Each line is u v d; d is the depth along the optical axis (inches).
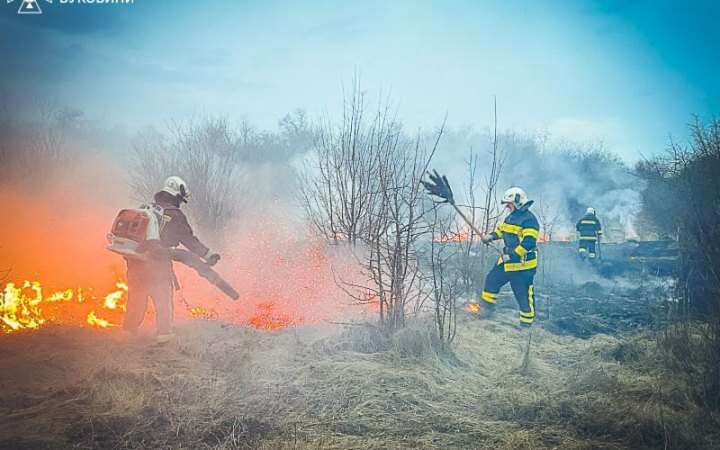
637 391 180.4
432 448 142.4
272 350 212.4
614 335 267.6
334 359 206.8
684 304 233.9
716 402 165.6
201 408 157.8
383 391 178.2
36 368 179.6
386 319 233.1
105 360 189.5
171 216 225.1
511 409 168.6
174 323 241.9
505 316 301.4
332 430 151.1
